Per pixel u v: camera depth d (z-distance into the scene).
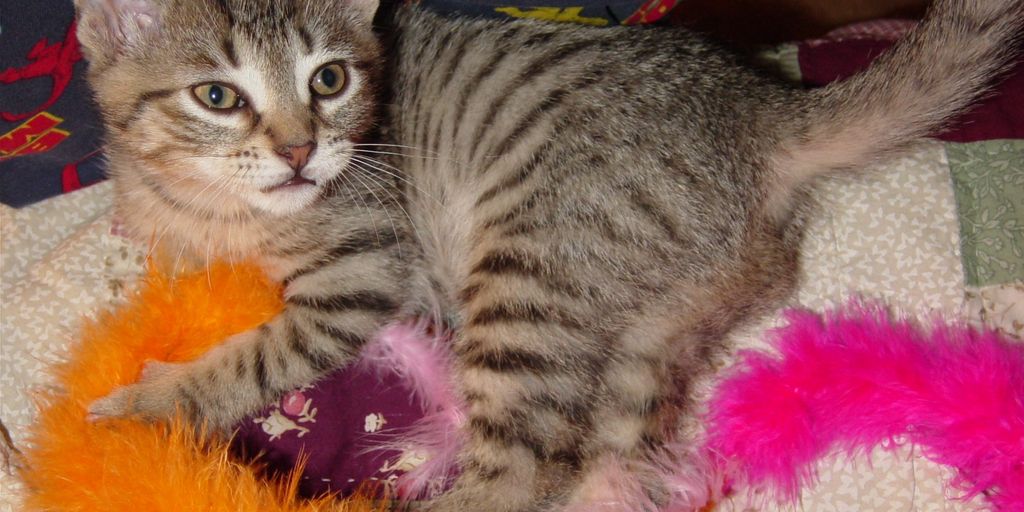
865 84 0.46
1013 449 0.44
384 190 0.47
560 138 0.45
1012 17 0.44
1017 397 0.44
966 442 0.44
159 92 0.43
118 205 0.48
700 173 0.45
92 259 0.50
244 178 0.43
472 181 0.47
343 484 0.46
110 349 0.45
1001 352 0.45
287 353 0.46
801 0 0.63
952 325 0.47
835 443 0.46
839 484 0.46
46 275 0.50
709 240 0.45
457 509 0.44
